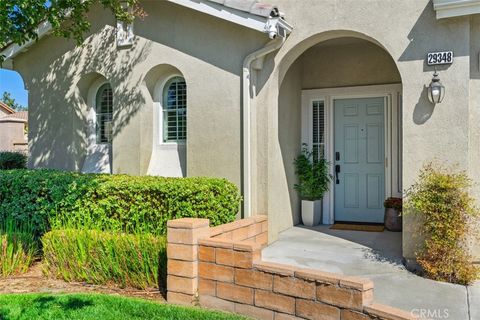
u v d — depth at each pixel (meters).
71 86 9.31
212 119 7.59
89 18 8.97
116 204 6.74
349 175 9.16
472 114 5.92
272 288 4.32
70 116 9.34
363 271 5.82
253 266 4.45
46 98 9.64
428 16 5.94
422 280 5.46
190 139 7.80
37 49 9.73
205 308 4.71
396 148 8.60
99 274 5.50
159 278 5.33
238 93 7.36
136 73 8.45
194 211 6.29
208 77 7.64
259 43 7.18
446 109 5.83
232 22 6.96
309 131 9.20
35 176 7.55
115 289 5.36
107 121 9.59
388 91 8.62
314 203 8.86
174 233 4.89
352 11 6.46
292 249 6.91
